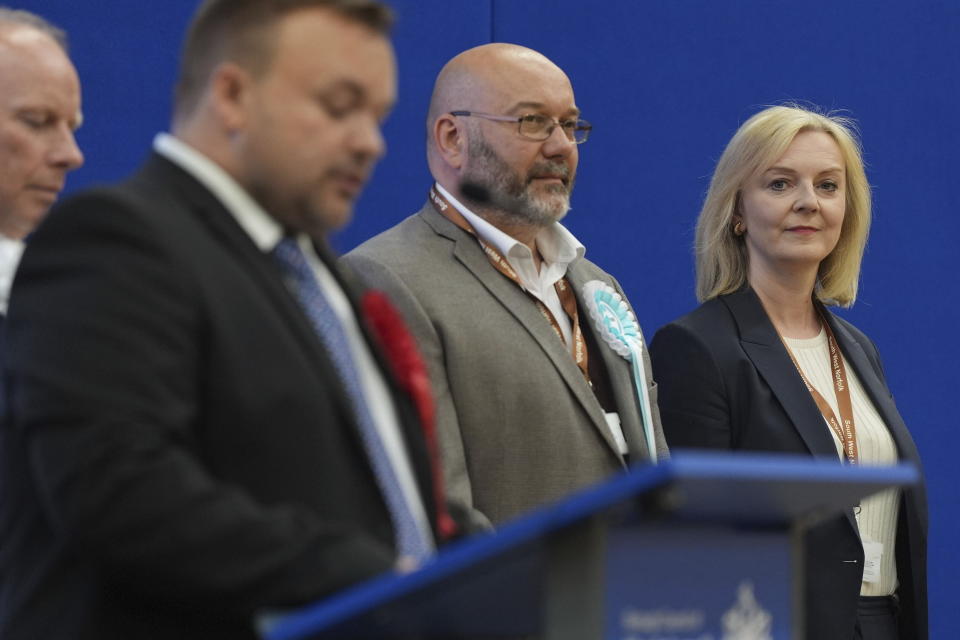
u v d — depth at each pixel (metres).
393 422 6.59
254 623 5.50
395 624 4.57
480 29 16.48
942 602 17.91
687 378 12.11
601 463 10.34
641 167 17.38
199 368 5.54
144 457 5.13
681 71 17.61
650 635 4.48
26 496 5.66
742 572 4.79
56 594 5.48
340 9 6.14
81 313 5.36
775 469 4.36
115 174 14.16
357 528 5.74
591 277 11.46
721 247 13.01
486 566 4.30
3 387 5.76
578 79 17.22
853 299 13.31
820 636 11.45
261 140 6.01
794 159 12.73
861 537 11.99
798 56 17.97
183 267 5.57
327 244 6.99
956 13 18.53
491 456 10.00
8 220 8.80
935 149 18.34
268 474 5.57
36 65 8.76
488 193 10.97
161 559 5.06
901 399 18.00
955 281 18.30
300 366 5.75
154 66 14.41
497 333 10.30
